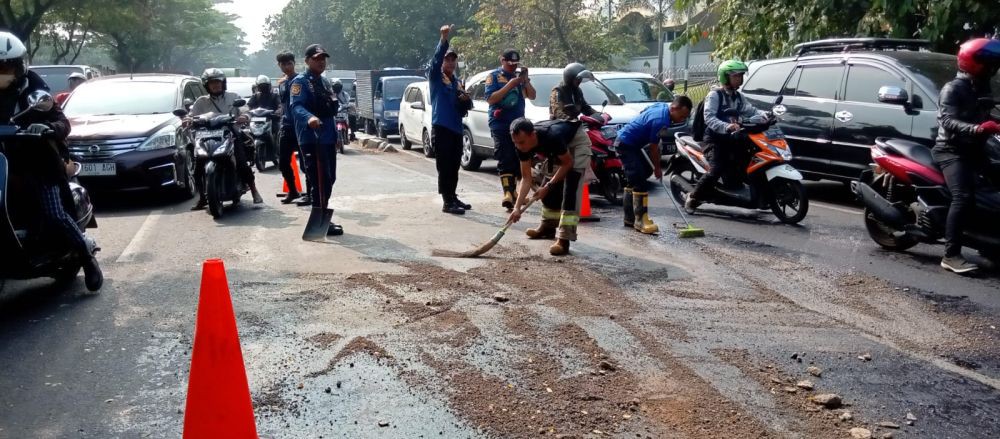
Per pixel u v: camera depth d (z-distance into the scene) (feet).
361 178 42.34
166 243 25.05
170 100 37.70
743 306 18.21
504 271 21.01
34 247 18.02
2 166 16.58
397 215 30.14
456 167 30.32
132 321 17.11
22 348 15.48
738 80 28.60
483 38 100.89
